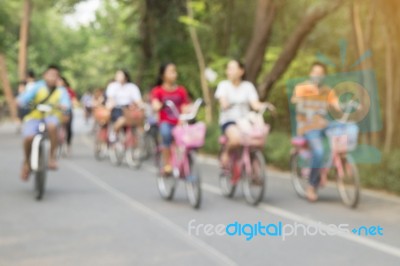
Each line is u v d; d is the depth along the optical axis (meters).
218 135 19.50
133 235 7.74
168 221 8.65
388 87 14.67
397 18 13.42
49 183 12.59
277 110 20.89
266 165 15.93
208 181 13.22
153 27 27.78
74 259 6.58
